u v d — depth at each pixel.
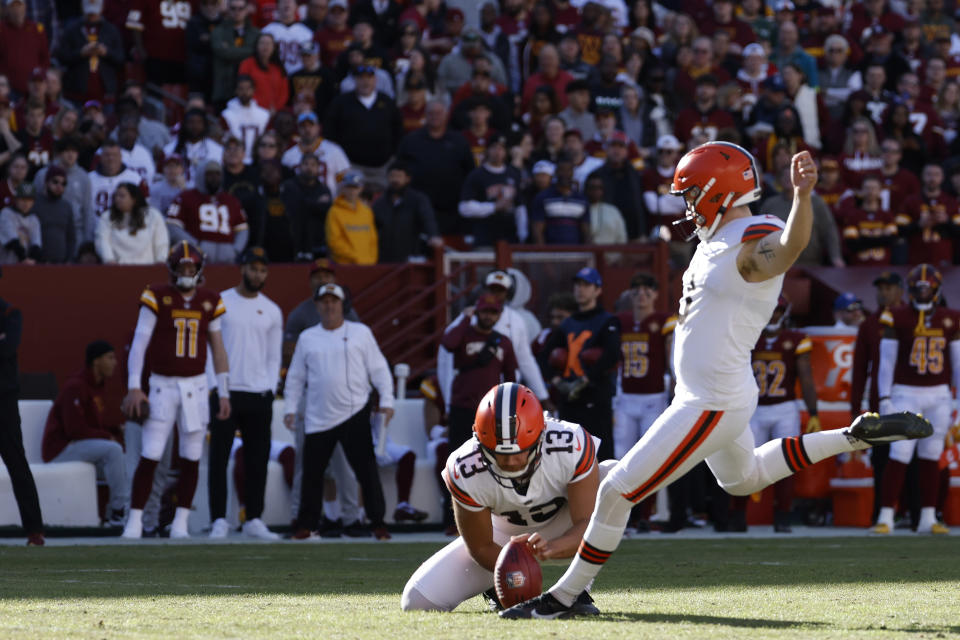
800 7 69.94
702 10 66.06
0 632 14.21
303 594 20.16
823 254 53.12
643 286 38.91
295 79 55.44
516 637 13.57
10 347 31.73
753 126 55.75
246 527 36.00
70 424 37.91
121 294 45.47
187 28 57.12
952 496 42.53
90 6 55.94
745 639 13.52
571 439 16.09
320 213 49.19
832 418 43.12
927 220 53.88
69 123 49.41
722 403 15.02
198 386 35.38
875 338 38.94
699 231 15.58
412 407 42.06
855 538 36.19
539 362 37.75
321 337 35.09
